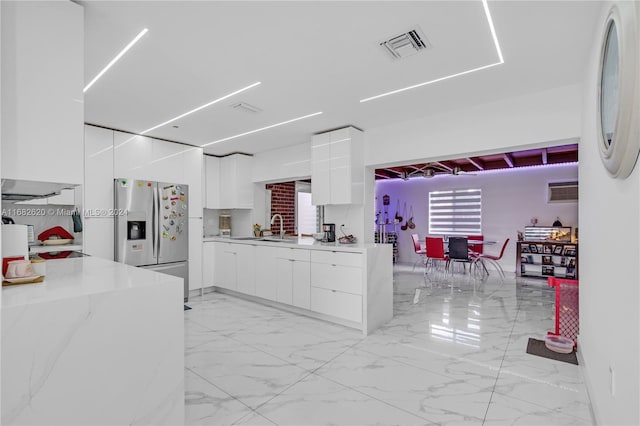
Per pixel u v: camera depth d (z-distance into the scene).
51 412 1.16
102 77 2.72
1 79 1.44
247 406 2.05
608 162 1.40
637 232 1.16
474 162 6.62
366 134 4.30
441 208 8.41
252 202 5.80
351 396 2.16
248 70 2.63
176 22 1.98
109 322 1.31
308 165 4.93
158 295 1.46
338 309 3.62
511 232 7.43
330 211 4.70
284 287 4.21
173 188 4.70
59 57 1.61
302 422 1.89
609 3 1.59
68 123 1.62
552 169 6.98
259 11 1.89
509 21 1.99
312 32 2.11
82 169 1.66
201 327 3.58
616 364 1.44
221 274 5.20
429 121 3.75
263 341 3.16
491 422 1.88
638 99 1.01
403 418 1.92
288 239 4.88
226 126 4.11
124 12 1.88
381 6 1.86
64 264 1.98
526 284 5.92
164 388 1.48
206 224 5.76
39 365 1.14
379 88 2.99
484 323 3.70
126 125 4.05
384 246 3.77
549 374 2.45
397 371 2.52
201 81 2.81
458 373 2.48
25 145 1.49
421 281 6.27
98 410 1.27
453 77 2.76
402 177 8.13
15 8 1.48
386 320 3.76
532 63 2.52
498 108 3.29
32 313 1.12
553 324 3.64
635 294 1.19
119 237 4.13
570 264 6.25
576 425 1.85
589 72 2.32
